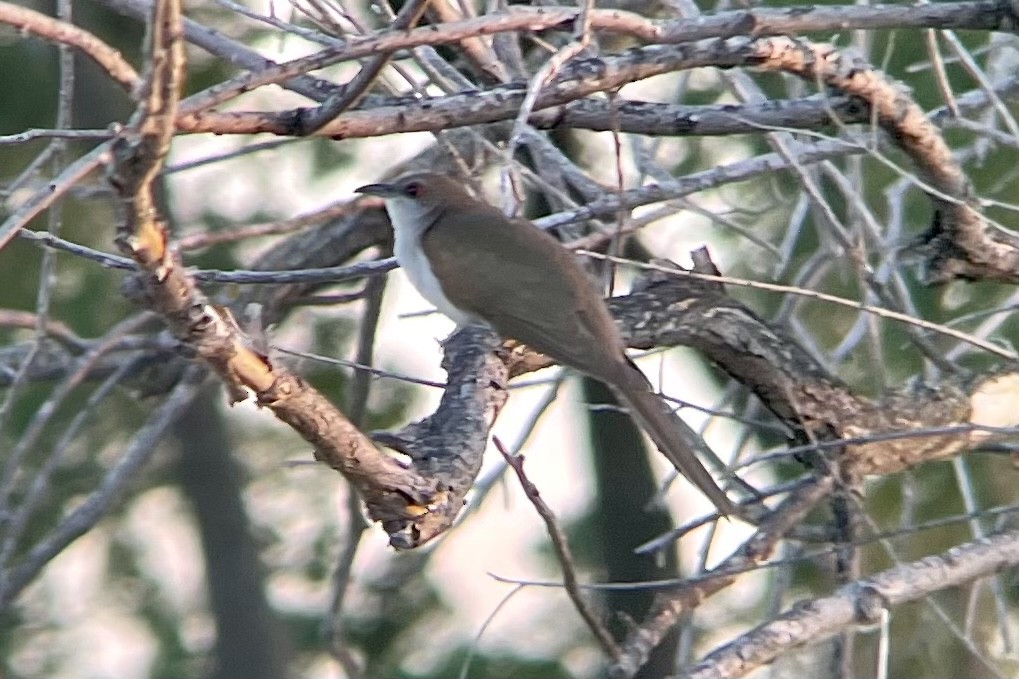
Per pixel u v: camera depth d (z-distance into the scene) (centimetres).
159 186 1141
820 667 1257
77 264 1619
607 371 920
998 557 848
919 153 925
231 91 730
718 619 1670
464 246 984
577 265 973
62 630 1875
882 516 1461
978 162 1176
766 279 1427
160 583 1916
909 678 1420
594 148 1570
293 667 1859
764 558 918
